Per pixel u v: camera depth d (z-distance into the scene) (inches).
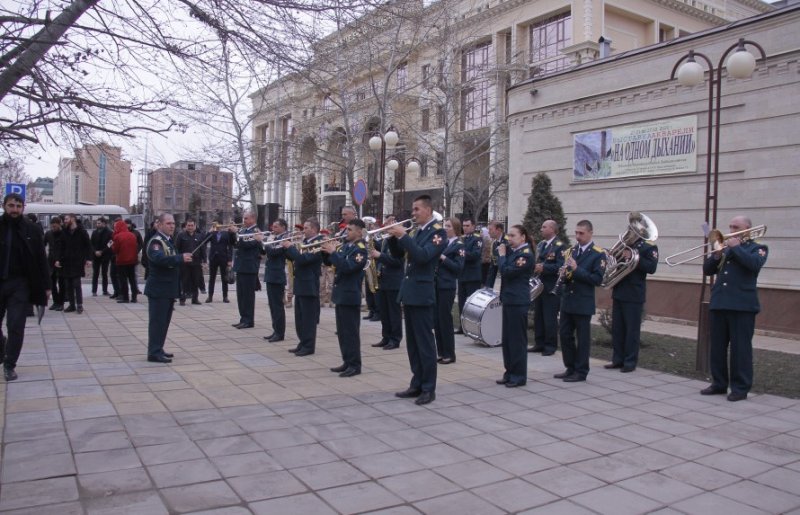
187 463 184.2
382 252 386.9
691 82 351.9
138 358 334.0
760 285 470.6
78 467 178.7
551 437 219.0
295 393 270.5
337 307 312.0
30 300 288.8
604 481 179.6
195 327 448.5
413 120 983.0
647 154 554.9
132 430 212.8
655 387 300.7
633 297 335.9
